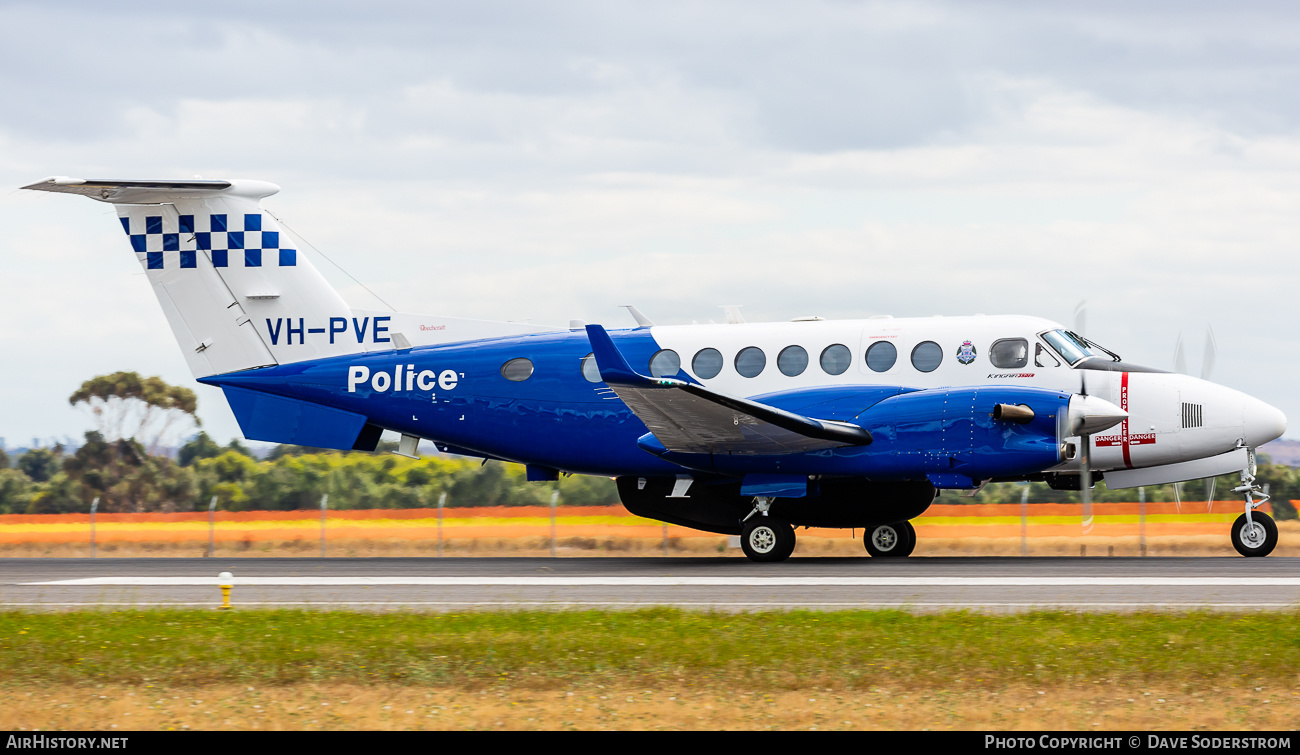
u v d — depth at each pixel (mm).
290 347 70938
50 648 36312
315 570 62406
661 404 57000
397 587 52406
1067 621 38219
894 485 63188
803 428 57656
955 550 76688
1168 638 35094
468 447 69688
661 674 32031
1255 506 61156
